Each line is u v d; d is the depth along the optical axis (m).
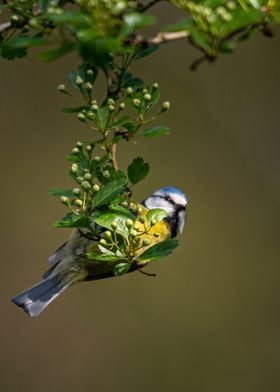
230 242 13.97
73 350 12.90
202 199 14.04
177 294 13.38
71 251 5.97
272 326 13.34
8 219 13.38
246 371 13.06
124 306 13.21
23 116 13.98
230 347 13.22
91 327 13.01
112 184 4.68
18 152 13.77
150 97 4.86
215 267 13.67
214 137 14.45
